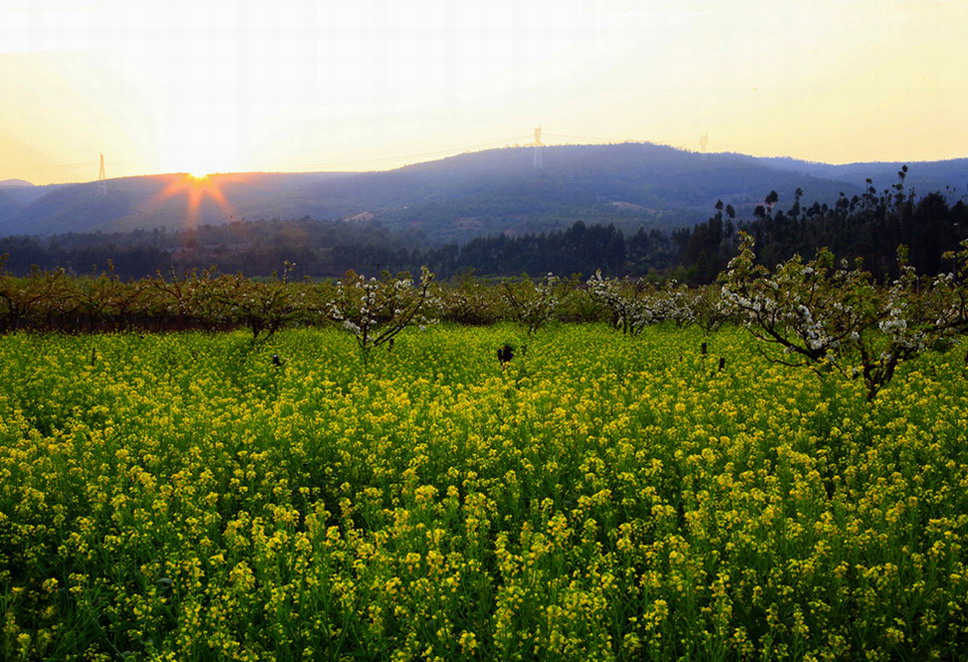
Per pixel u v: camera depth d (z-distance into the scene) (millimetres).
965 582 6086
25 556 7660
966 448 10281
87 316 37375
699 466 9508
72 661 6000
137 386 16859
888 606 6020
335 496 9656
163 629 6500
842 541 6938
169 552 7301
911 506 7789
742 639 5570
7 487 8859
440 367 20969
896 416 12492
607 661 5285
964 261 14461
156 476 9930
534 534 7172
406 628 6062
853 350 16531
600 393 15539
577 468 9992
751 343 26078
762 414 12312
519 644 5855
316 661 5969
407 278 24797
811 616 6094
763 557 6852
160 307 35938
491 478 9906
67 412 14391
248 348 26203
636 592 6395
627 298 34500
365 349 24172
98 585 6867
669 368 18734
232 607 6238
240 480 9734
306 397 15117
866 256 106375
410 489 8875
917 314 15750
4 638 5961
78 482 9500
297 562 6684
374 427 11969
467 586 6832
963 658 5684
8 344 26656
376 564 6586
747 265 15945
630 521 8250
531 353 23375
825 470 9906
